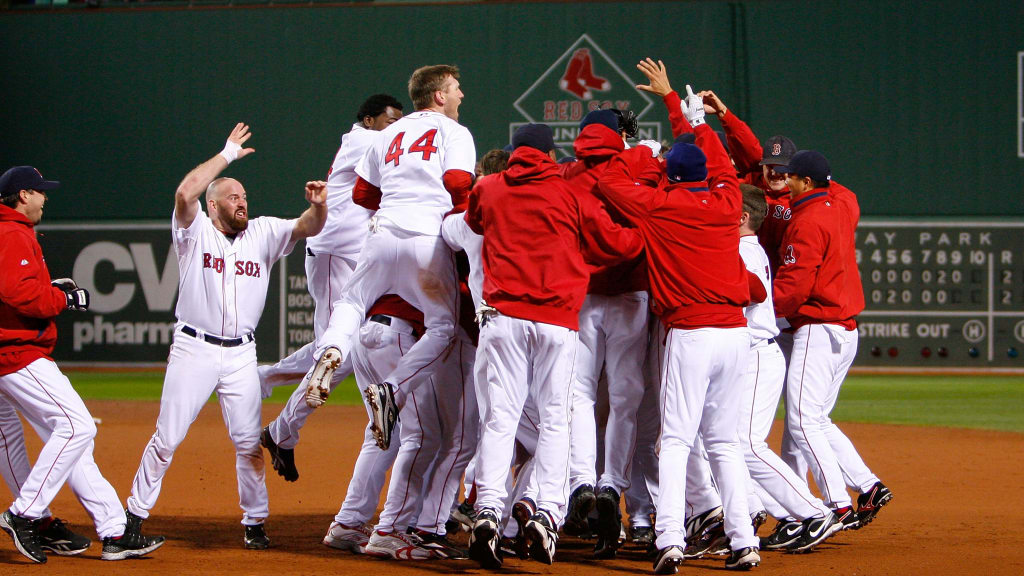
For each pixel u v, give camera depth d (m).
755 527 21.42
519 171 19.00
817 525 20.75
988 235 65.31
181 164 69.88
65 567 18.95
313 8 69.19
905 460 35.09
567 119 69.00
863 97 67.25
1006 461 34.88
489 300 18.98
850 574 18.75
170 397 20.16
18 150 70.75
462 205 20.62
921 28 66.75
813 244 21.91
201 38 69.75
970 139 66.69
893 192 67.06
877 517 25.38
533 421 20.98
